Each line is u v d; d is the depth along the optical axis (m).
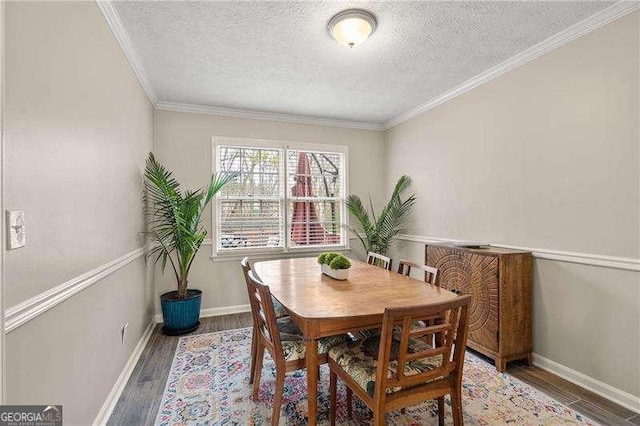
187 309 2.99
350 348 1.61
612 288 1.94
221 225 3.68
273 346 1.63
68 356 1.33
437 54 2.46
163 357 2.50
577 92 2.12
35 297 1.08
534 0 1.82
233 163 3.73
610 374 1.94
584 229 2.08
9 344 0.95
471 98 2.99
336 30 2.01
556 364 2.23
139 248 2.61
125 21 1.97
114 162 1.95
